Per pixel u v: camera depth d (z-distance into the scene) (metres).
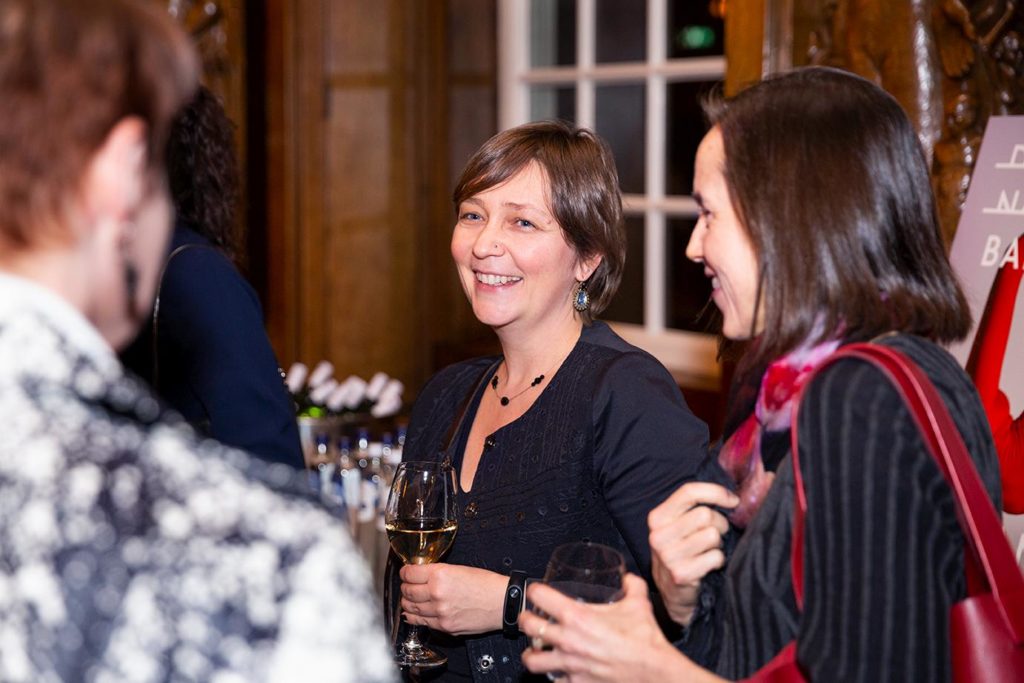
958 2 2.73
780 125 1.22
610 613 1.21
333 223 4.49
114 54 0.80
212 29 3.98
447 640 1.83
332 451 3.53
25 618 0.74
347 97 4.46
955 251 2.59
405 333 4.72
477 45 4.74
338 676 0.75
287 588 0.75
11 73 0.78
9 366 0.78
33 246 0.79
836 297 1.18
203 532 0.76
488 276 1.87
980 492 1.09
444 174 4.75
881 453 1.08
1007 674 1.08
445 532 1.72
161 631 0.73
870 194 1.19
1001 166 2.54
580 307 1.93
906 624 1.07
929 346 1.19
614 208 1.91
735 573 1.21
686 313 4.30
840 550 1.09
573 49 4.54
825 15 2.94
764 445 1.25
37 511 0.75
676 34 4.22
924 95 2.80
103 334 0.87
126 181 0.81
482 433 1.93
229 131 2.00
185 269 1.87
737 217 1.23
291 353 4.46
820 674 1.08
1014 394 2.44
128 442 0.79
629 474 1.72
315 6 4.35
